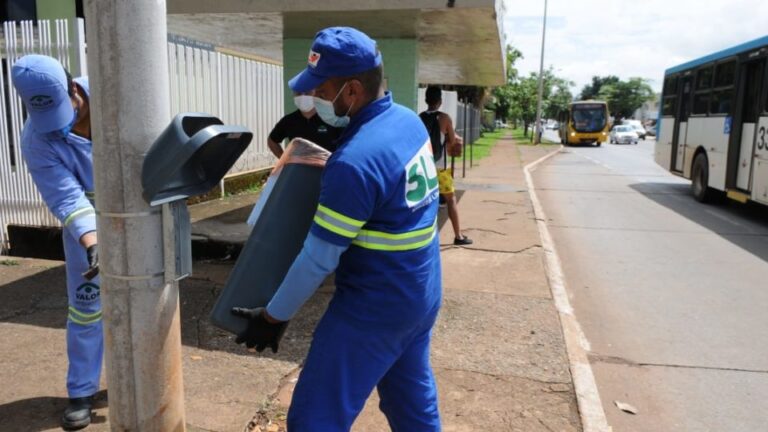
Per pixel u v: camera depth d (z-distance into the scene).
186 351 4.11
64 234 3.11
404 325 2.18
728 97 11.02
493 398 3.62
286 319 2.10
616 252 7.94
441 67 12.05
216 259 6.59
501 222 9.09
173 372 2.45
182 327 4.54
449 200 7.39
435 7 6.00
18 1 8.77
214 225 7.57
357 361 2.16
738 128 10.65
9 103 6.40
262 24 7.26
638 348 4.78
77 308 3.14
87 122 3.09
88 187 3.12
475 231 8.37
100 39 2.16
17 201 6.51
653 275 6.86
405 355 2.43
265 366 3.91
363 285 2.12
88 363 3.21
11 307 4.93
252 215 2.27
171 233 2.31
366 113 2.11
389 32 7.31
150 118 2.22
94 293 3.14
